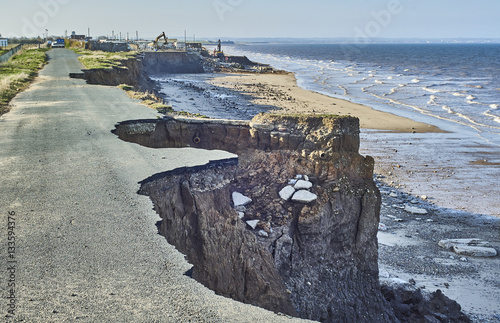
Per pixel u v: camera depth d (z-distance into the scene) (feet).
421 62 589.32
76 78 100.89
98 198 27.37
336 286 40.70
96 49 257.75
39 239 21.89
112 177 31.09
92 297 17.47
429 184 100.07
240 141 47.62
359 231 42.88
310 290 38.78
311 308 37.88
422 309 47.83
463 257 68.59
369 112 174.91
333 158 43.37
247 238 36.50
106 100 66.39
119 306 17.01
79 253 20.75
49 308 16.57
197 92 190.90
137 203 26.99
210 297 18.34
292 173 43.88
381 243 73.00
